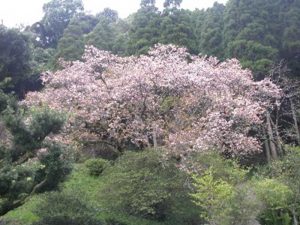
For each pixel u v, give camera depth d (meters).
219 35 24.70
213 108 16.30
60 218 10.86
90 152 18.92
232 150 15.98
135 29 25.27
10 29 17.62
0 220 12.24
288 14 24.70
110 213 12.76
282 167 14.80
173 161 13.95
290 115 21.72
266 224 12.78
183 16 25.41
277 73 21.89
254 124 18.94
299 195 12.75
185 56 20.08
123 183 12.48
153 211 12.20
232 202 10.38
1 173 8.56
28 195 9.62
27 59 18.73
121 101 15.82
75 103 16.36
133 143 16.73
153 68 15.69
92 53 19.05
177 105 16.34
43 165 9.30
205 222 12.92
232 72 18.31
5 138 10.55
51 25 37.19
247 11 24.02
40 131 9.42
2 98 10.23
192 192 12.59
